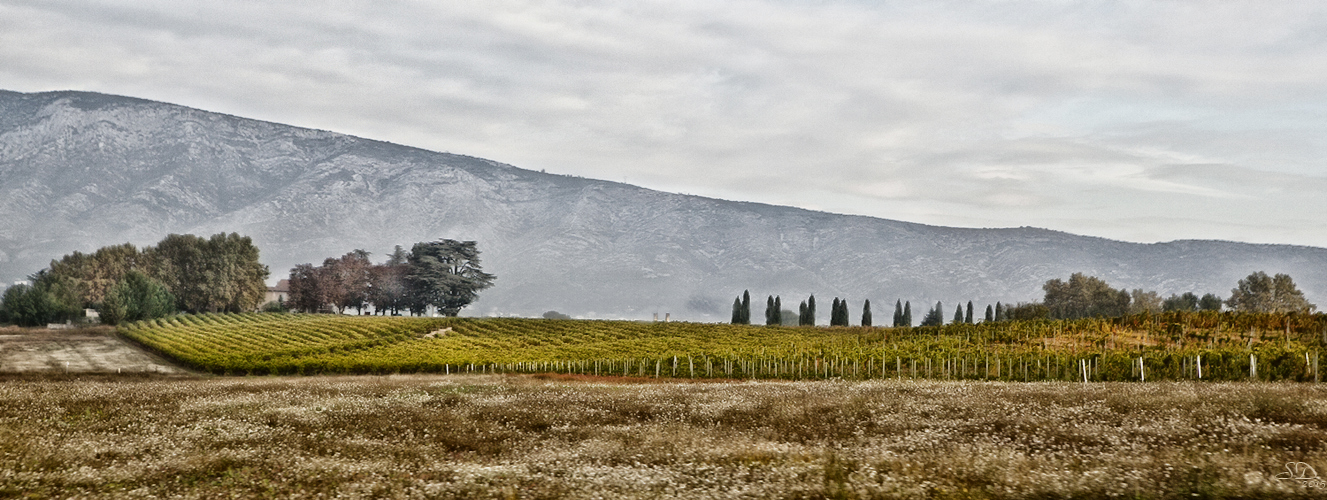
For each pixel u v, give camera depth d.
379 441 23.56
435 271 186.12
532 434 25.28
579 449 21.33
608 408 30.86
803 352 71.81
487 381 53.47
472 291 191.38
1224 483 14.84
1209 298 167.50
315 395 36.00
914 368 57.69
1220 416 22.58
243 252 180.75
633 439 23.48
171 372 78.12
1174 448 18.77
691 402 31.83
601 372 71.56
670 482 16.34
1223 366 47.50
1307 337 57.16
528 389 40.91
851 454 19.95
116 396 34.56
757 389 38.06
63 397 33.47
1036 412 25.30
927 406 27.66
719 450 20.36
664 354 78.06
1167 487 14.94
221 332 116.56
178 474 18.45
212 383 49.03
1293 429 20.69
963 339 71.62
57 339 110.69
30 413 28.31
